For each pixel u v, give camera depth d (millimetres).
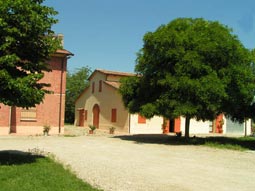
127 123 37781
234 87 26078
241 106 27969
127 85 28844
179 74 24844
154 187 11023
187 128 27828
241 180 12789
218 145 24984
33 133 30484
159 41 25797
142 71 27562
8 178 10711
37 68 13633
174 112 24562
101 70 43719
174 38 25266
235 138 32781
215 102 24734
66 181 10570
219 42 25312
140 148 22328
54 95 31281
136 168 14500
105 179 11781
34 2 13250
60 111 31562
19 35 12500
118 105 39625
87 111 47062
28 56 13445
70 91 60875
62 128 31625
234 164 16797
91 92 46094
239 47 25953
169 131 40125
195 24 26812
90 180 11445
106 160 16359
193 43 25156
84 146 22031
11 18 12383
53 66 31297
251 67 27375
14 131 29875
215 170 14789
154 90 27328
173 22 27297
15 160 14195
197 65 24328
